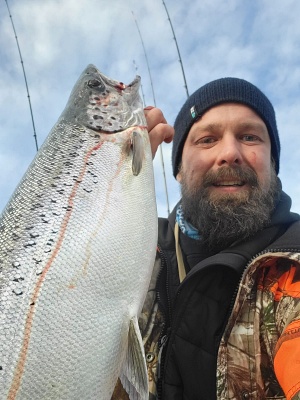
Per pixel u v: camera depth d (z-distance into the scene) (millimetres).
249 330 355
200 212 438
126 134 365
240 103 473
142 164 352
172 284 425
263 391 341
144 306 409
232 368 350
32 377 245
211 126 463
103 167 340
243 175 437
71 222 299
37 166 331
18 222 296
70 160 338
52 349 254
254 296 367
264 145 465
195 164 461
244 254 392
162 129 396
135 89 403
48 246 285
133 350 276
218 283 384
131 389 271
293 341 313
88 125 366
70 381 251
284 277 364
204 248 441
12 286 266
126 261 299
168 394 371
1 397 237
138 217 323
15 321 255
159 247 460
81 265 283
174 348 378
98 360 263
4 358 245
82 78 399
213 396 357
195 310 382
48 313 262
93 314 272
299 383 285
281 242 380
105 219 309
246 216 419
